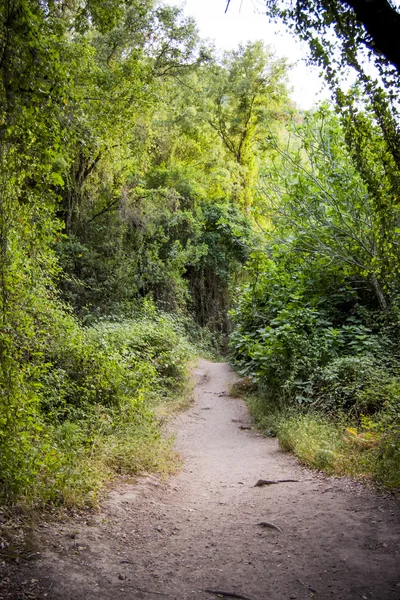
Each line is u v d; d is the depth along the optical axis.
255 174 35.56
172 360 14.74
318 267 11.83
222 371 19.06
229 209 30.12
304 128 12.04
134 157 21.95
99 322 19.53
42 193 5.04
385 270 7.67
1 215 4.72
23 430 5.14
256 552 4.09
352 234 10.85
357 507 4.86
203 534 4.58
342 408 8.79
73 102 5.16
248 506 5.44
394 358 9.53
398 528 4.19
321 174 11.66
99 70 10.98
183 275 29.95
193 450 8.88
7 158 4.59
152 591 3.32
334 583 3.40
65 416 7.76
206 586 3.46
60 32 6.64
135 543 4.19
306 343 10.55
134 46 19.05
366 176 5.60
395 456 5.75
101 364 9.12
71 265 21.23
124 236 24.58
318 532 4.35
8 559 3.39
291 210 11.96
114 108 11.52
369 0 3.24
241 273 30.42
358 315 11.68
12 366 5.01
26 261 6.52
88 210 22.86
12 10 4.27
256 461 7.73
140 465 6.55
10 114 4.38
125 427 7.81
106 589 3.25
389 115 4.60
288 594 3.31
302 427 8.09
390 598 3.12
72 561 3.55
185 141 31.44
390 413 7.33
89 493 5.00
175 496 5.84
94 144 9.41
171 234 27.27
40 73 4.43
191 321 27.95
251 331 15.70
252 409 11.66
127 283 23.23
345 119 5.50
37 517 4.18
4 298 5.02
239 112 34.50
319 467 6.56
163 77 21.73
